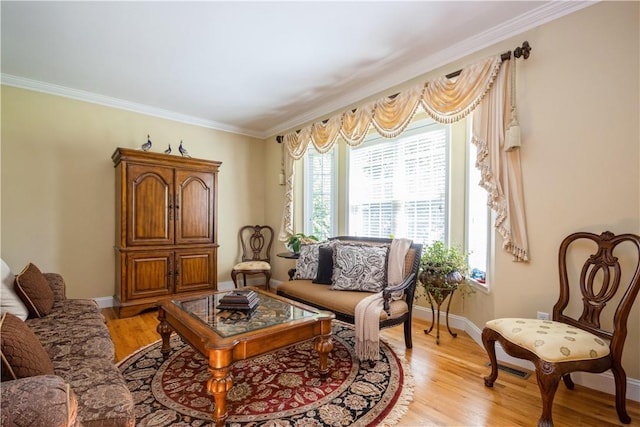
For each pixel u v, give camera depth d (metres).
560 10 2.04
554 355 1.50
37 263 3.28
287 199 4.43
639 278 1.57
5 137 3.13
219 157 4.62
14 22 2.24
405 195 3.51
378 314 2.20
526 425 1.59
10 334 1.06
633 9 1.79
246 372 2.13
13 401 0.82
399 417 1.65
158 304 2.31
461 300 3.00
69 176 3.46
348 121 3.40
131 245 3.38
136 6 2.07
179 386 1.95
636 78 1.78
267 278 4.39
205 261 3.90
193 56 2.73
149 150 3.94
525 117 2.20
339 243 3.08
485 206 2.74
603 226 1.88
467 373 2.11
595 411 1.70
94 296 3.59
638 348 1.80
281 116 4.30
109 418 1.08
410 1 2.03
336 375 2.09
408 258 2.69
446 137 3.16
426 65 2.82
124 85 3.33
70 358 1.49
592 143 1.93
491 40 2.39
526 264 2.20
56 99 3.39
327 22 2.26
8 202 3.15
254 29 2.34
